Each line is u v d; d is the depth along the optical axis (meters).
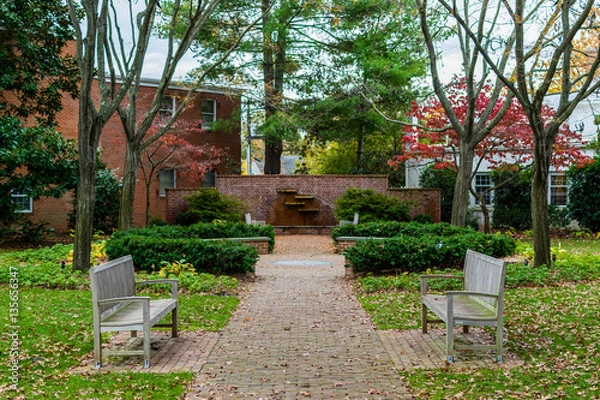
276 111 23.08
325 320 7.96
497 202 24.23
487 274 6.40
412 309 8.47
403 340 6.83
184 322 7.75
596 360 5.79
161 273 10.64
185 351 6.36
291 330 7.39
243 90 22.64
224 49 22.38
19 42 17.00
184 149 24.53
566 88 11.38
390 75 21.70
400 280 10.30
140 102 24.42
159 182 25.89
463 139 15.26
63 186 16.59
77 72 19.05
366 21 22.19
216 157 27.02
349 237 16.08
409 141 21.11
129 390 5.05
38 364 5.75
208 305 8.80
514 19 10.06
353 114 22.64
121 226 15.94
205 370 5.68
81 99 10.92
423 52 22.33
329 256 16.11
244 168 54.25
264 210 23.88
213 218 22.02
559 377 5.34
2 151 15.48
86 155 11.18
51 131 16.72
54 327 7.11
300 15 22.62
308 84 23.48
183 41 14.64
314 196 23.95
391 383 5.29
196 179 26.70
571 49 11.21
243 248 11.58
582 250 16.53
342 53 23.62
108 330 5.73
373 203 22.16
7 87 17.36
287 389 5.14
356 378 5.44
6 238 18.02
